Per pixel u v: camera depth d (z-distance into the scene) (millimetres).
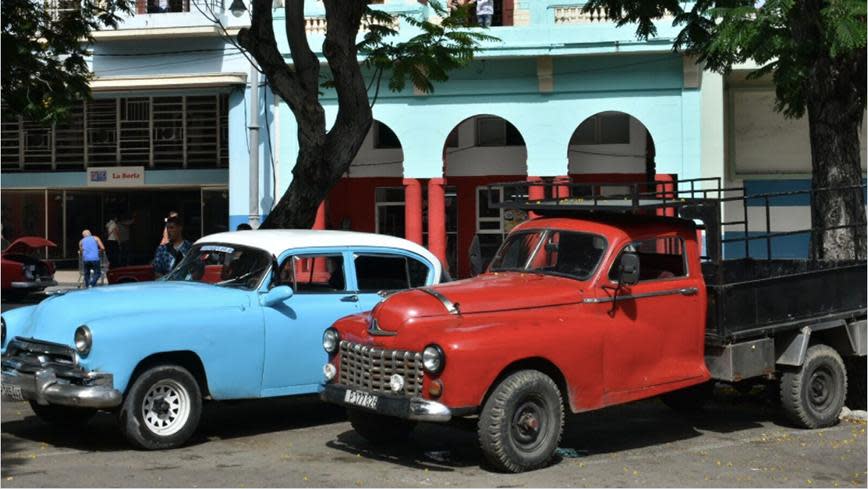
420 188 24344
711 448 9062
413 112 24203
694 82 22875
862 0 10320
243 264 9656
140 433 8609
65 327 8578
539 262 9047
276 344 9344
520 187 9883
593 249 8789
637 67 23156
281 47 24172
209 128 27234
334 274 9977
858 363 10719
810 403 9820
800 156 25375
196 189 28188
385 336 8109
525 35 23219
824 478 7918
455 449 9016
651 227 9062
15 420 10219
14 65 15047
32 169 28594
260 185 25094
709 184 23094
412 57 14555
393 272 10328
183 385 8844
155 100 27547
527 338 7938
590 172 25906
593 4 13594
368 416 9086
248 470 8062
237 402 10086
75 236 28938
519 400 7902
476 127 26562
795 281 9695
